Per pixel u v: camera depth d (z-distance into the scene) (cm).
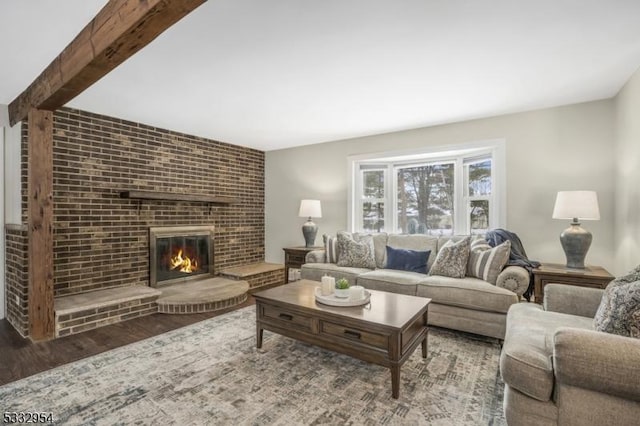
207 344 274
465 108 353
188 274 457
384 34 207
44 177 286
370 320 207
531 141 358
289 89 299
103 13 174
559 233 344
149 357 249
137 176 402
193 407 186
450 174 445
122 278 385
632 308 144
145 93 306
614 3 176
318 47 223
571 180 338
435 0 173
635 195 267
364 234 442
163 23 150
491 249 321
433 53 232
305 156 539
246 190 552
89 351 261
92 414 179
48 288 289
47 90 249
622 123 295
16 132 318
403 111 363
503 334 275
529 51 229
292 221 554
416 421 175
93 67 197
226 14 184
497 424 172
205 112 365
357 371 228
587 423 132
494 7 179
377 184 495
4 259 341
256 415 179
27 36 204
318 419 176
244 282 446
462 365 238
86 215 354
